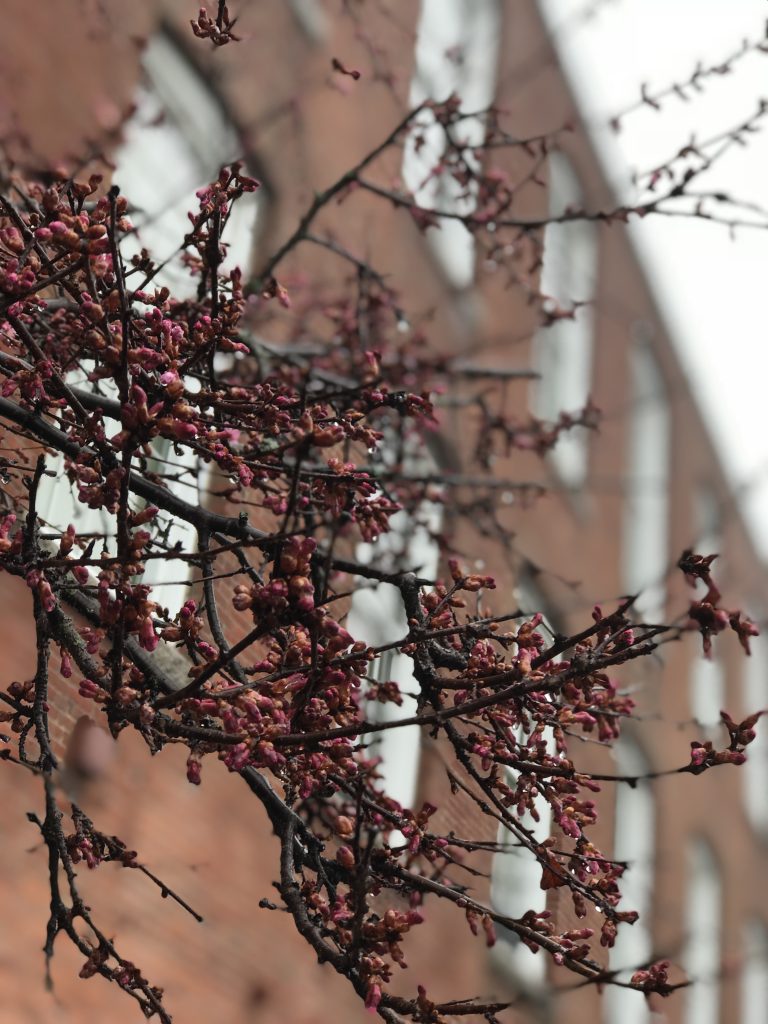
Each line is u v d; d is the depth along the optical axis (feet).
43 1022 23.07
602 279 65.05
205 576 15.62
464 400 34.96
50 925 14.55
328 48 39.70
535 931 13.58
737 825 66.39
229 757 12.10
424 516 34.94
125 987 14.83
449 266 46.14
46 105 27.53
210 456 14.43
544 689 12.70
